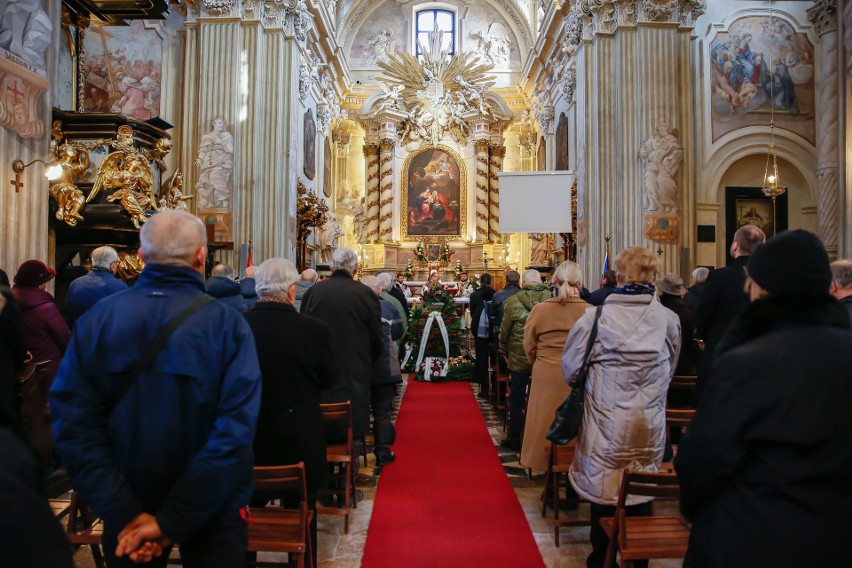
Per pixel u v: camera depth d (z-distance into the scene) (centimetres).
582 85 1282
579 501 482
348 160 2375
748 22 1297
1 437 128
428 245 2303
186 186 1246
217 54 1222
